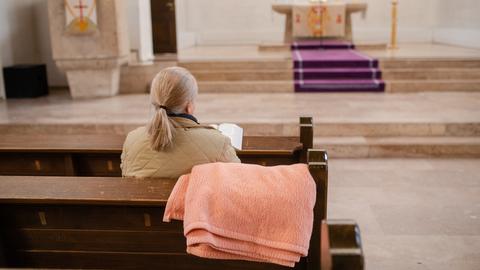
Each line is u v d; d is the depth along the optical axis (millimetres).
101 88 7461
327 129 5625
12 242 2000
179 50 10719
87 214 1946
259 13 12320
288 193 1758
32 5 8141
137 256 1996
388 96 7293
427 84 7586
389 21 12203
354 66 8195
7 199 1878
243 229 1729
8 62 7590
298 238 1721
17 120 5945
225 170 1858
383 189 4305
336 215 3752
